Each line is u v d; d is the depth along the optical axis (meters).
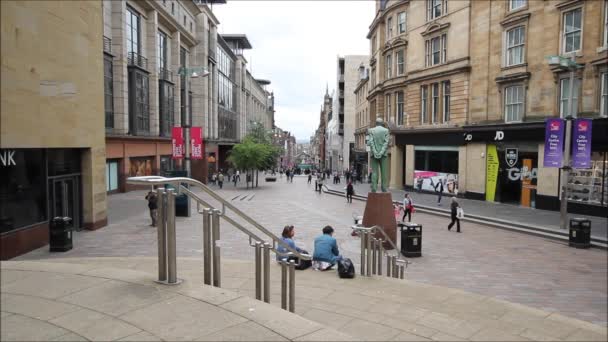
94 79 15.59
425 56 33.31
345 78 75.75
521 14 24.70
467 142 28.95
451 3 30.34
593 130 20.50
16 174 12.09
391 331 5.42
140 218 19.44
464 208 24.16
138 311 3.72
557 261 12.94
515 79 25.12
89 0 14.91
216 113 54.28
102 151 16.69
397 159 37.94
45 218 13.49
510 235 17.16
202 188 4.63
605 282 10.84
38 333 3.34
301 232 17.16
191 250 13.07
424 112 34.09
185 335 3.30
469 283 10.67
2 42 10.08
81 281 4.45
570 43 22.22
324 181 55.84
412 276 11.20
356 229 8.84
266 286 5.09
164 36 39.41
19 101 10.74
